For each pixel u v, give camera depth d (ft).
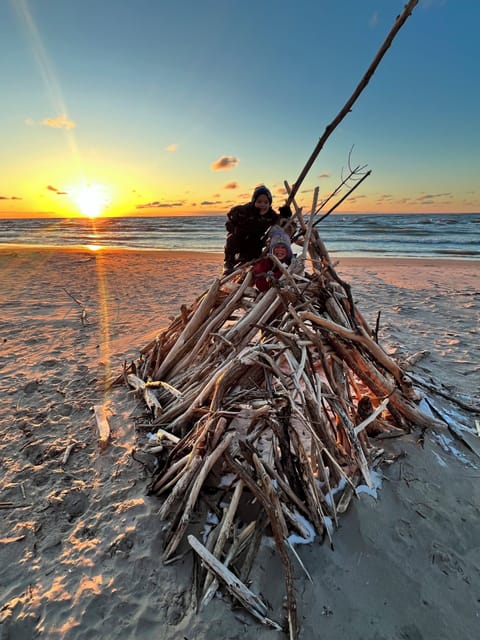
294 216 13.39
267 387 8.76
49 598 6.32
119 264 44.55
